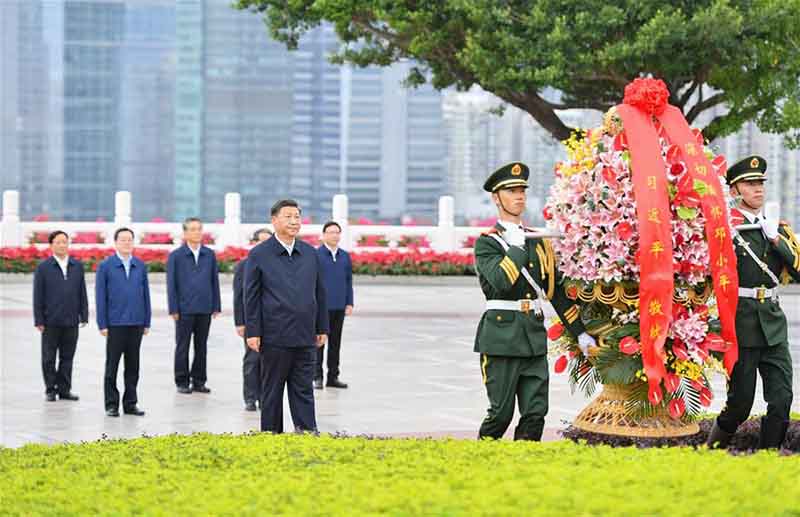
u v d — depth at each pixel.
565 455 9.24
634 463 8.80
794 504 7.48
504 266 11.80
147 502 8.05
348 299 20.09
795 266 12.64
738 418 12.58
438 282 41.81
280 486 8.23
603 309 12.16
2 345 25.31
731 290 11.72
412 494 7.76
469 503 7.50
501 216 12.34
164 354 24.16
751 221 12.75
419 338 27.16
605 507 7.33
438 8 31.52
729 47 29.38
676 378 11.83
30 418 17.17
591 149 11.88
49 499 8.28
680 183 11.65
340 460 9.41
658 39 28.41
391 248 42.59
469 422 16.72
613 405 12.18
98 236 42.41
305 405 14.40
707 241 11.69
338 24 33.66
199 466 9.37
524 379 12.20
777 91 30.94
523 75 29.56
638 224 11.48
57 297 18.75
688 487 7.85
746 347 12.43
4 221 40.56
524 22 29.84
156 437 11.28
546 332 12.30
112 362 17.44
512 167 12.16
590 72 30.58
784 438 12.81
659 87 11.79
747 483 7.96
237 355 24.16
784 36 30.05
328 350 20.09
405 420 16.88
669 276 11.40
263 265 14.23
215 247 42.12
